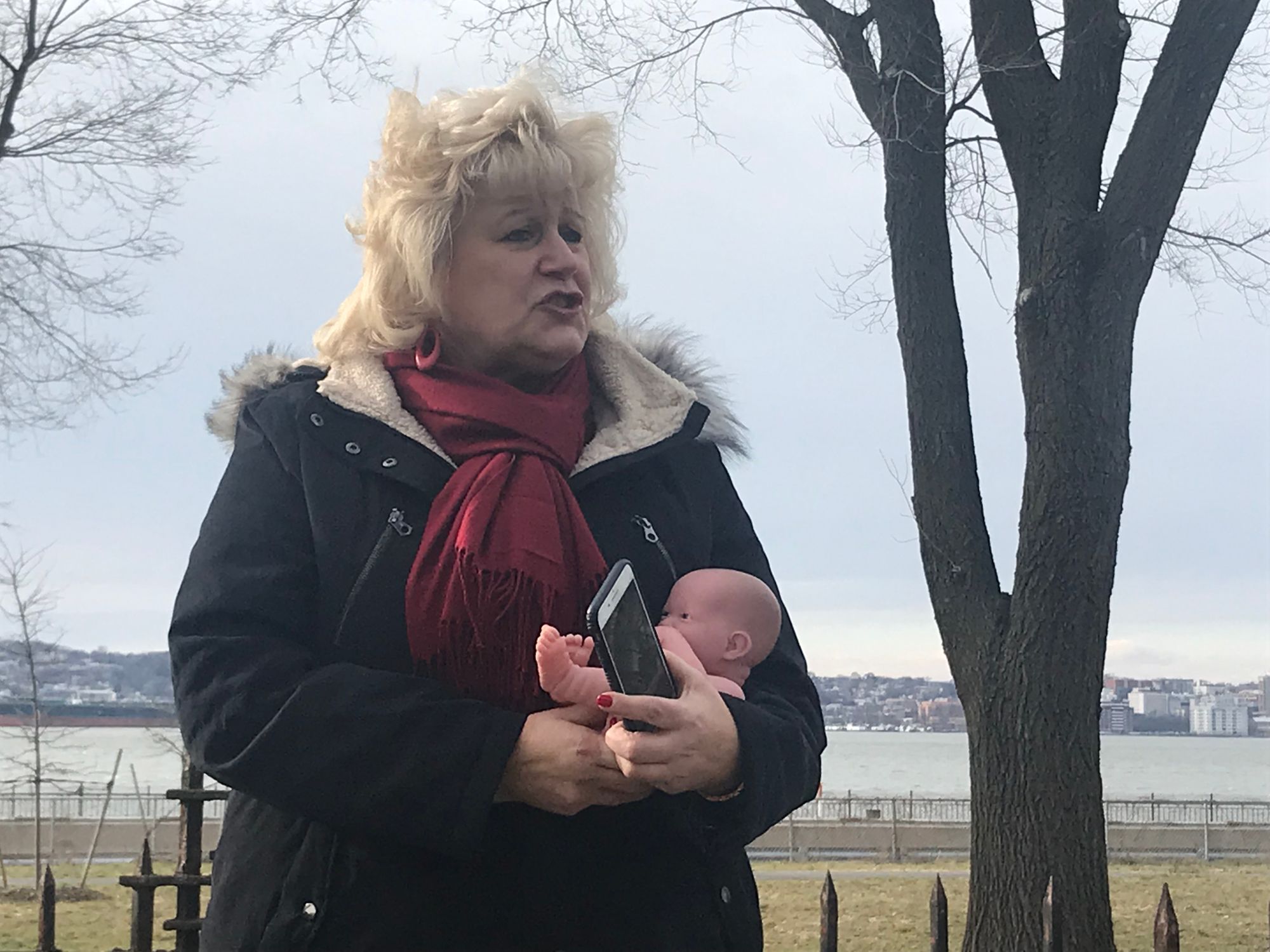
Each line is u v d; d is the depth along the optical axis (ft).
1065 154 21.02
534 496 6.11
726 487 7.38
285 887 5.93
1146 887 51.31
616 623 5.45
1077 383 20.27
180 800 15.88
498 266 6.44
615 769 5.58
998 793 19.99
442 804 5.54
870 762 347.36
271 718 5.71
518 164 6.33
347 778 5.58
